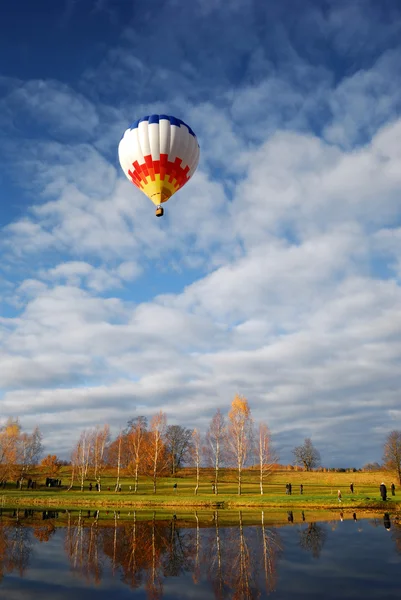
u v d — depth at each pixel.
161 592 11.99
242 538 21.30
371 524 25.83
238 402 57.31
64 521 30.09
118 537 22.52
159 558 17.06
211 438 56.41
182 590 12.16
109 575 14.27
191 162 33.28
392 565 14.95
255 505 38.88
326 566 14.95
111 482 79.00
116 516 33.16
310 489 59.59
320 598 11.02
